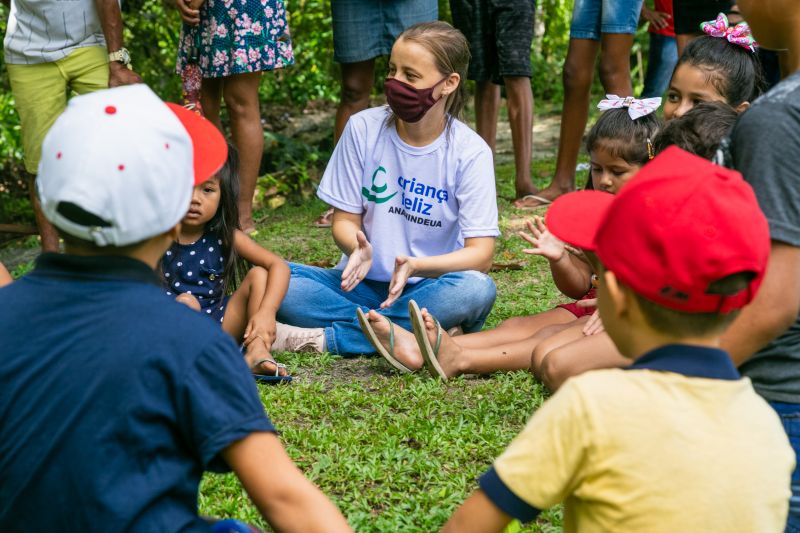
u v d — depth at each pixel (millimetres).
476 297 3803
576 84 6059
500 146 8562
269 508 1646
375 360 3816
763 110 1961
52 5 4770
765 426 1622
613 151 3680
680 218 1550
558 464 1585
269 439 1642
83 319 1612
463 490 2717
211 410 1587
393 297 3590
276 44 5293
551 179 7043
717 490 1544
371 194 3953
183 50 5410
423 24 3803
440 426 3127
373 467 2816
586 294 3811
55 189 1596
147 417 1569
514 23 6047
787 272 1941
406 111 3734
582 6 5941
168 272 3650
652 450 1547
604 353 3289
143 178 1604
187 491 1638
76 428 1564
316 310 3967
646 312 1636
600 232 1672
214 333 1635
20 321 1632
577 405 1577
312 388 3467
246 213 5730
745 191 1596
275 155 7520
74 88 5008
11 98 7207
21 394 1596
